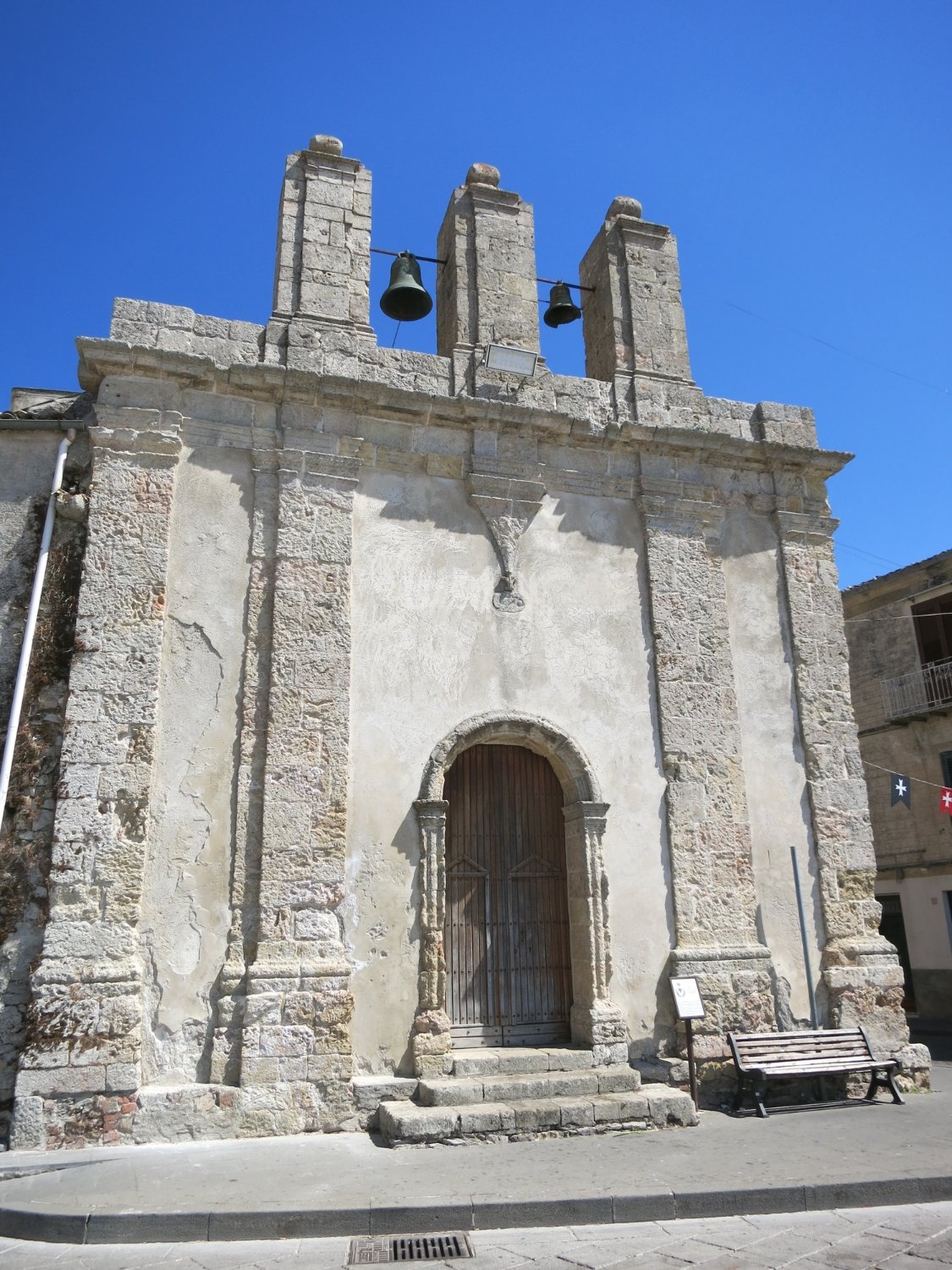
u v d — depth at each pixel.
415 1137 7.71
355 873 9.06
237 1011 8.33
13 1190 6.53
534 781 10.48
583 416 11.19
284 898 8.70
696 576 11.09
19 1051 7.88
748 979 9.88
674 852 10.08
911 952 19.48
